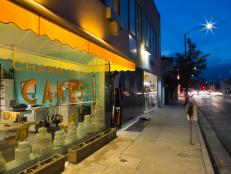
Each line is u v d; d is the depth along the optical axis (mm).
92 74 9070
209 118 15844
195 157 6188
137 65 14266
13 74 7871
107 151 6629
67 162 5629
